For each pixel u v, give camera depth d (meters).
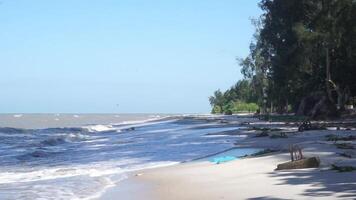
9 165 21.97
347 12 48.59
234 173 14.57
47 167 20.64
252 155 20.03
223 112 159.62
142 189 13.08
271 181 12.45
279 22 64.44
